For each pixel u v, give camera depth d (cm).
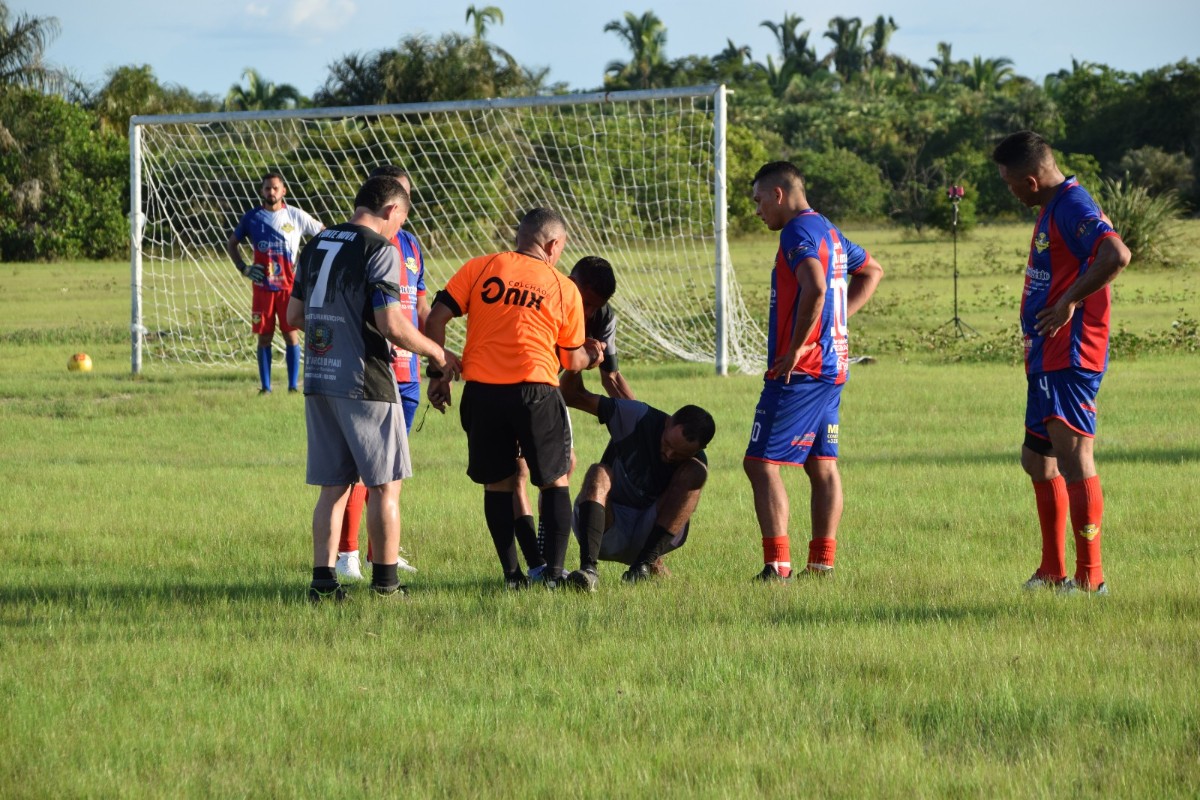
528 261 1402
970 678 1005
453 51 11994
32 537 1683
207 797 792
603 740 888
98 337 5031
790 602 1267
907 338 4638
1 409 3120
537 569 1443
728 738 888
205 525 1758
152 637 1164
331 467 1345
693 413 1402
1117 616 1189
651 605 1268
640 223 5869
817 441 1438
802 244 1368
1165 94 17862
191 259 5238
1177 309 5581
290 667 1068
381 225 1373
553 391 1394
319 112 3794
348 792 792
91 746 872
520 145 5944
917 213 14375
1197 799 765
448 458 2403
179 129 5047
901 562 1489
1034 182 1333
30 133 11669
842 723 913
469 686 1015
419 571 1509
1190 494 1859
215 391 3416
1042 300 1335
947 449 2411
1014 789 779
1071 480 1334
